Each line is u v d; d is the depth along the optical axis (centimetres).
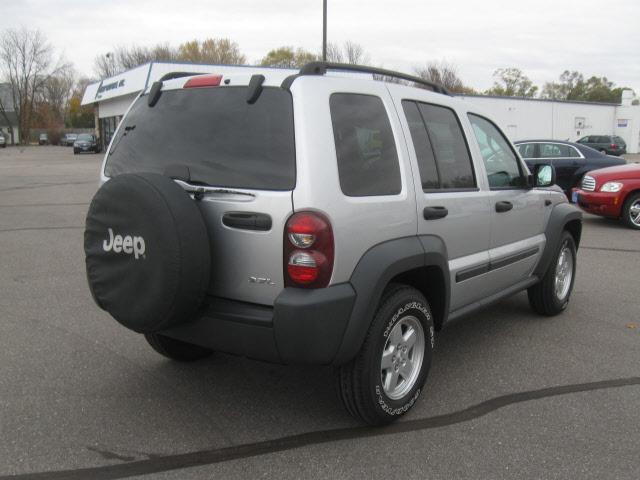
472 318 572
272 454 324
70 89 10206
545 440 339
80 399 389
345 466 312
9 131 8925
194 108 351
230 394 399
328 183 306
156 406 380
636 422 361
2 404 379
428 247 361
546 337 516
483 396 397
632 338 513
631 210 1104
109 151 392
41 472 305
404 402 358
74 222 1166
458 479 301
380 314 333
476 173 434
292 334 300
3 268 761
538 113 4278
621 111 4647
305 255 298
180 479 300
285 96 319
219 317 316
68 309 584
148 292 308
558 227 541
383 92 364
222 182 321
